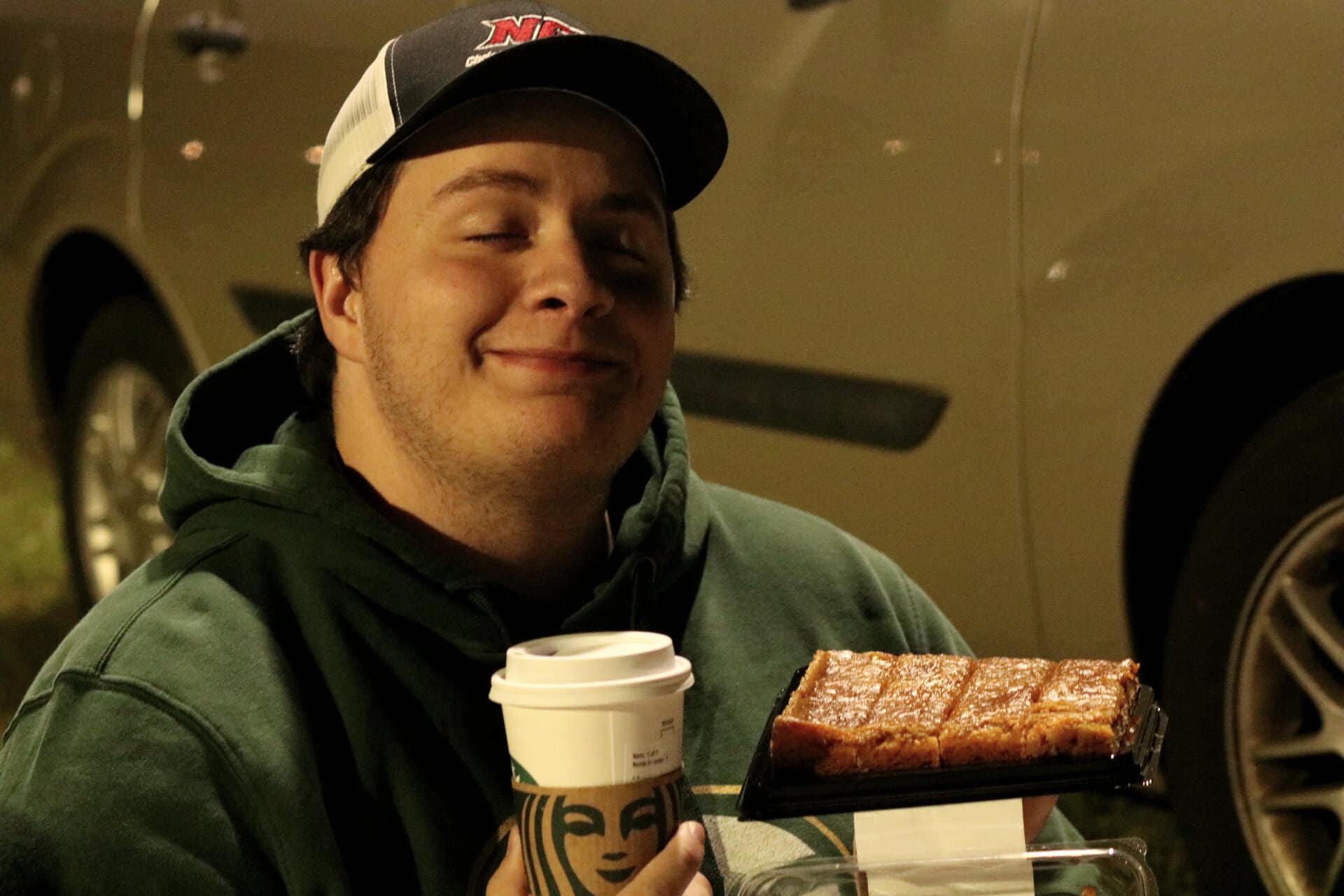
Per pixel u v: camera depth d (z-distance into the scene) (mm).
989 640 2799
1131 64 2436
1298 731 2436
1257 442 2420
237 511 1487
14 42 4039
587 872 1188
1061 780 1283
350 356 1533
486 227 1397
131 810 1289
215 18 3561
